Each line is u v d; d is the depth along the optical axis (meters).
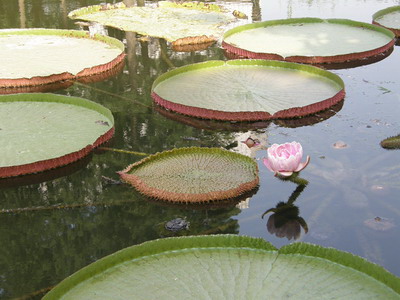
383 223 2.42
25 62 4.85
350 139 3.26
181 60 5.03
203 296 1.81
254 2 7.50
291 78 4.27
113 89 4.28
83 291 1.85
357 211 2.52
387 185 2.73
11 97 3.81
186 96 3.93
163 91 4.04
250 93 3.93
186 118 3.67
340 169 2.90
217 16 6.70
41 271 2.15
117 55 5.02
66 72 4.54
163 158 2.96
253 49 5.15
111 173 2.91
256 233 2.37
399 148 3.12
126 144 3.26
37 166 2.94
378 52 5.01
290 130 3.43
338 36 5.53
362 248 2.26
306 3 7.30
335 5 7.12
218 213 2.54
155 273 1.93
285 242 2.30
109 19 6.54
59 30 5.80
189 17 6.66
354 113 3.66
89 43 5.51
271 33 5.71
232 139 3.32
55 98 3.79
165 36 5.76
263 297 1.79
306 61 4.79
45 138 3.24
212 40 5.69
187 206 2.60
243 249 2.05
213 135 3.39
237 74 4.38
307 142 3.24
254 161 2.86
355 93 4.04
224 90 4.02
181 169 2.83
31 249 2.30
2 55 5.06
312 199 2.62
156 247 2.03
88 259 2.21
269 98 3.86
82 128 3.39
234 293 1.82
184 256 2.02
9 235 2.40
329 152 3.10
